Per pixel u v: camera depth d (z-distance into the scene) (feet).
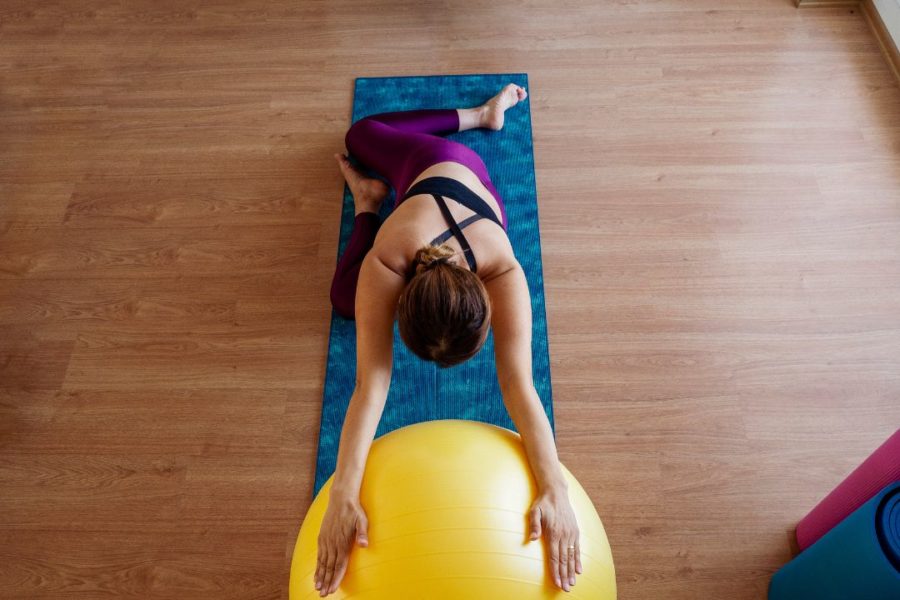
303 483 6.02
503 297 4.76
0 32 9.16
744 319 6.66
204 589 5.62
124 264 7.27
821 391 6.29
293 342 6.72
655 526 5.74
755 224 7.21
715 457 6.02
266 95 8.40
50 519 5.93
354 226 7.09
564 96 8.14
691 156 7.67
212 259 7.25
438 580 3.54
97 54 8.89
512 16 8.86
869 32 8.52
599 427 6.17
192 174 7.85
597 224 7.24
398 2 9.08
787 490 5.86
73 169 7.97
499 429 4.35
